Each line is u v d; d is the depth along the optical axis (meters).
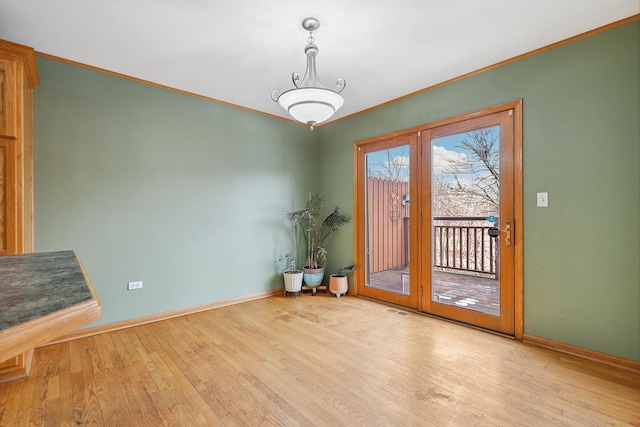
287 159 4.34
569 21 2.17
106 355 2.40
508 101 2.71
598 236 2.27
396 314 3.35
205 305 3.50
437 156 3.28
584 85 2.32
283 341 2.65
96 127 2.84
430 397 1.85
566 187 2.41
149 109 3.15
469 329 2.92
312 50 2.45
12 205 2.04
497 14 2.09
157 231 3.18
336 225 4.27
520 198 2.65
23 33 2.28
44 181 2.58
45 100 2.60
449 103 3.13
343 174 4.27
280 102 2.28
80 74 2.76
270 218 4.13
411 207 3.48
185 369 2.18
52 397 1.86
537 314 2.57
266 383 2.00
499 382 2.00
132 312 3.02
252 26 2.22
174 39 2.39
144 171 3.11
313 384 1.99
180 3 1.96
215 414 1.71
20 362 2.07
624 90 2.16
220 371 2.16
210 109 3.58
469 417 1.67
